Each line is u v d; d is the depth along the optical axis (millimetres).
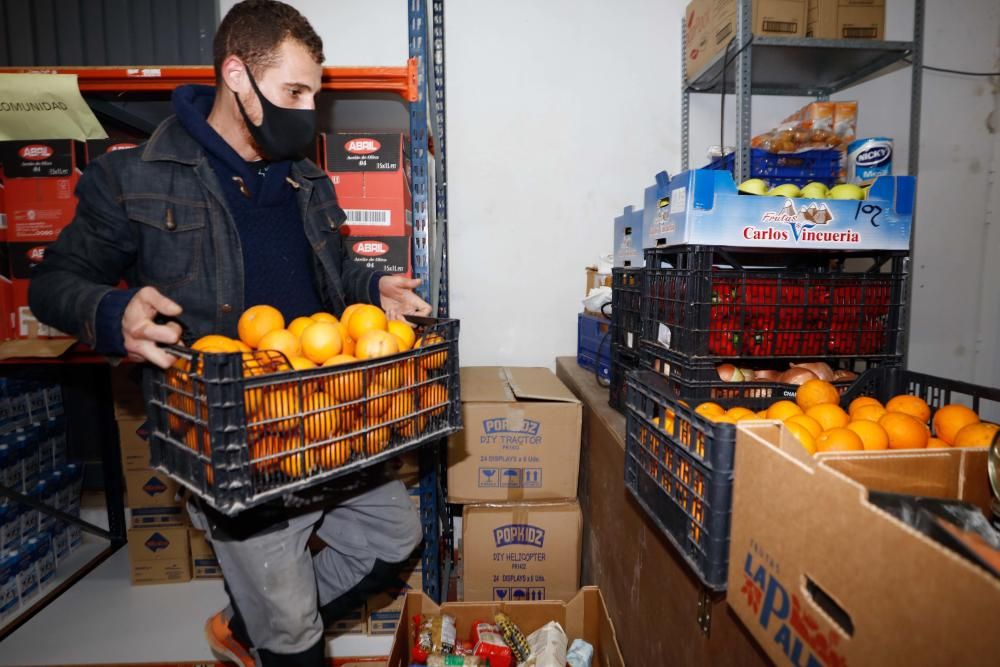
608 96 2078
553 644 1251
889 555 445
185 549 1823
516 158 2080
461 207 2090
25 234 1442
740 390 1163
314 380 709
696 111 2104
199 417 677
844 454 617
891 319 1206
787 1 1700
